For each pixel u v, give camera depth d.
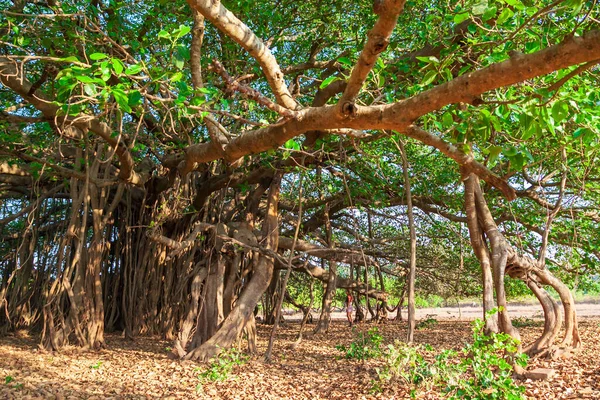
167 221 13.36
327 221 14.75
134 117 10.32
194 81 5.73
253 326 11.45
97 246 12.16
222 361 8.66
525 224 12.10
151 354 10.83
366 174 11.84
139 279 13.65
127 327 13.36
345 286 18.88
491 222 8.27
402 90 7.92
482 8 3.72
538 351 8.55
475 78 3.13
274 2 9.88
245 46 3.65
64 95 4.95
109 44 7.42
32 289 14.05
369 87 7.59
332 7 10.20
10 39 7.45
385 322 20.31
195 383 7.92
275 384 7.78
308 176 11.57
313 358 10.48
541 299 8.70
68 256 11.73
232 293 12.16
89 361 9.85
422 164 11.82
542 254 8.84
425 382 6.41
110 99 7.45
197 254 13.66
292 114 3.94
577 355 8.84
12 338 12.59
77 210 11.93
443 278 18.75
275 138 4.39
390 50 8.97
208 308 11.41
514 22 5.57
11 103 9.47
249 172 12.05
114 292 14.12
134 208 14.38
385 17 2.72
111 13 8.60
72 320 11.28
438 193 12.41
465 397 5.50
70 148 12.54
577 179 9.73
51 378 8.15
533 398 6.06
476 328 6.14
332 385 7.57
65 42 7.08
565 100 3.84
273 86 3.96
